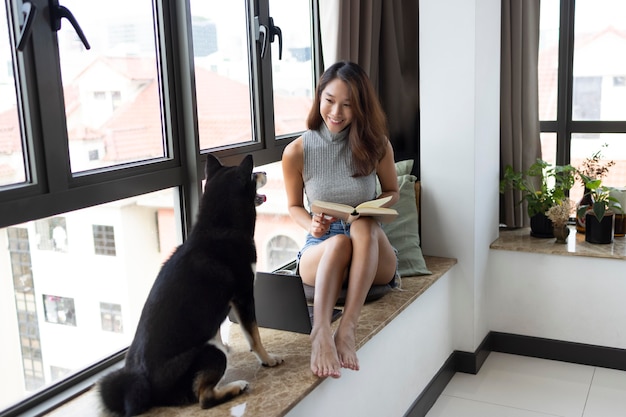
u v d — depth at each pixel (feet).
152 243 7.32
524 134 11.21
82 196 6.09
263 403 5.74
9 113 5.52
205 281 5.69
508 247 10.57
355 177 8.14
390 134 11.42
